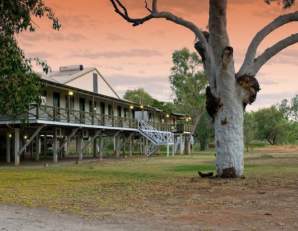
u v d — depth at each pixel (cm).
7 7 1878
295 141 11281
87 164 3256
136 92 10238
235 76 1650
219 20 1650
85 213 1015
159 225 866
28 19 1919
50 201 1218
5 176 2105
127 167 2825
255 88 1642
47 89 3559
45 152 4631
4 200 1245
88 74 4956
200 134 8031
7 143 3503
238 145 1658
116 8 1667
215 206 1095
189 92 6831
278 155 4434
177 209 1061
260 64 1648
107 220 922
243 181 1580
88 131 4159
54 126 3400
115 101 4434
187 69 6838
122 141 5356
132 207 1098
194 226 856
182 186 1504
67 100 3894
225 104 1634
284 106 11806
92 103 3991
